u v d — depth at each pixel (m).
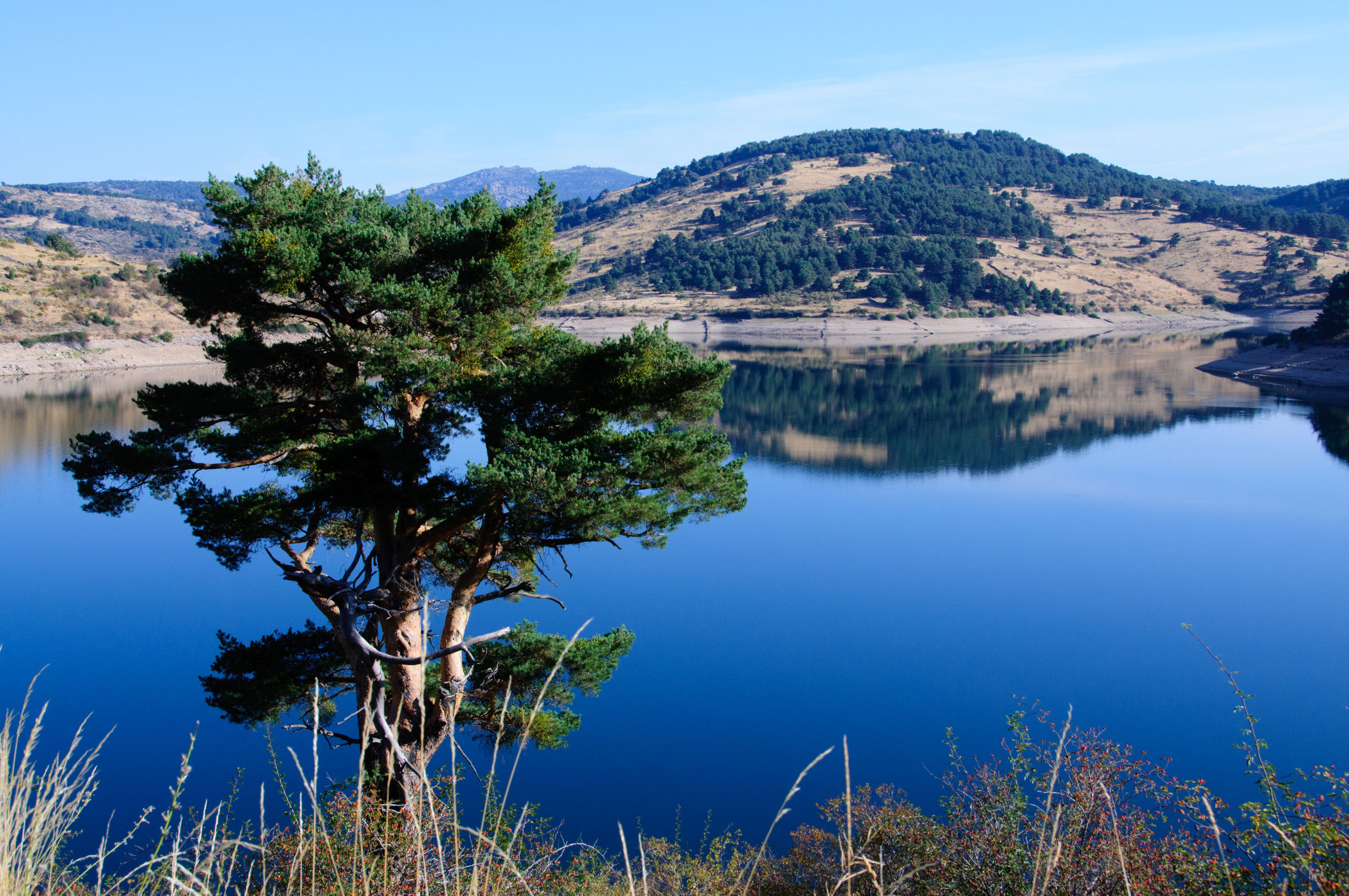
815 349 142.38
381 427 11.41
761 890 10.35
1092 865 5.43
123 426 58.56
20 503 42.72
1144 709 19.58
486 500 10.34
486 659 12.27
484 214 12.79
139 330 103.19
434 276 11.84
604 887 6.48
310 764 15.84
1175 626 25.23
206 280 10.81
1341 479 45.72
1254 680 21.12
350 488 10.62
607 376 10.98
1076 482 47.53
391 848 4.42
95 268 114.44
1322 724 18.67
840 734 18.47
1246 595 28.00
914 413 75.06
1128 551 33.81
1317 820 4.16
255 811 14.13
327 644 12.01
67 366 91.75
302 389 12.05
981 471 51.75
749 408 79.31
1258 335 155.12
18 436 56.09
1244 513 39.47
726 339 164.25
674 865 9.20
